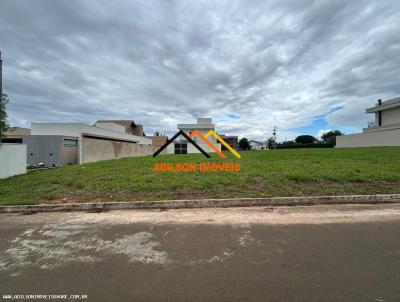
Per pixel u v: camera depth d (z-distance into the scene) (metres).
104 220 3.74
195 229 3.28
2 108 7.52
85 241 2.93
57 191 5.45
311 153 15.24
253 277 2.08
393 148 18.16
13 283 2.06
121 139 26.88
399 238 2.89
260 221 3.59
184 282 2.03
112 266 2.31
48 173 8.09
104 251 2.64
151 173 7.48
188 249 2.66
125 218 3.83
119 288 1.96
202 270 2.21
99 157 16.98
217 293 1.87
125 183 5.95
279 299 1.79
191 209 4.32
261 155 14.78
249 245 2.74
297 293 1.86
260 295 1.84
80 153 15.37
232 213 4.02
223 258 2.44
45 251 2.67
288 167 7.94
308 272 2.15
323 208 4.25
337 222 3.50
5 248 2.76
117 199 4.78
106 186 5.70
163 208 4.43
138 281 2.05
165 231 3.22
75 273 2.20
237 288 1.93
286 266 2.26
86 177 6.89
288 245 2.73
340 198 4.66
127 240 2.94
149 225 3.47
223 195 4.89
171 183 5.79
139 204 4.49
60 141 14.48
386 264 2.28
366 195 4.70
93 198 4.88
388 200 4.67
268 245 2.73
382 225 3.35
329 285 1.96
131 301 1.80
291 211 4.10
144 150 25.75
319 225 3.38
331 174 6.34
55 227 3.44
